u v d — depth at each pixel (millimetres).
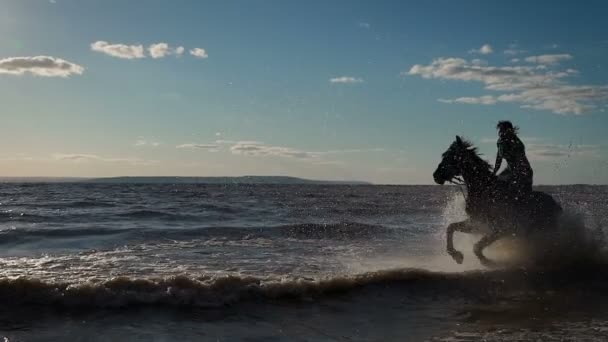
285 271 8930
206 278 7684
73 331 5812
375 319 6539
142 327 5992
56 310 6504
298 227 16062
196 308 6742
